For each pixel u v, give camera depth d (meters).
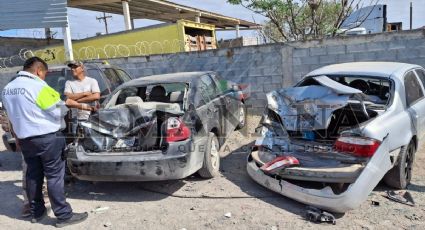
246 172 5.71
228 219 4.21
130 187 5.43
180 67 10.42
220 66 9.96
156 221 4.29
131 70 10.95
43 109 4.04
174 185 5.35
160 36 12.94
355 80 5.46
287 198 4.70
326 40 8.73
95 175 4.87
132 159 4.67
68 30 11.79
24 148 4.13
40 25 11.77
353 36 8.48
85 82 5.69
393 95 4.86
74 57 13.34
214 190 5.06
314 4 11.69
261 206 4.50
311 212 4.11
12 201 5.08
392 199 4.45
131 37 13.12
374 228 3.83
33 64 4.13
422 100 5.43
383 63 5.88
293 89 5.23
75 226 4.27
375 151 4.11
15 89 4.03
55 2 11.56
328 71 5.68
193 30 14.98
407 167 4.84
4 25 11.82
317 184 4.79
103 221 4.36
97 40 13.26
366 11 14.58
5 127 5.83
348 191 3.98
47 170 4.18
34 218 4.42
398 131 4.51
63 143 4.29
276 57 9.30
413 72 5.59
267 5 11.82
